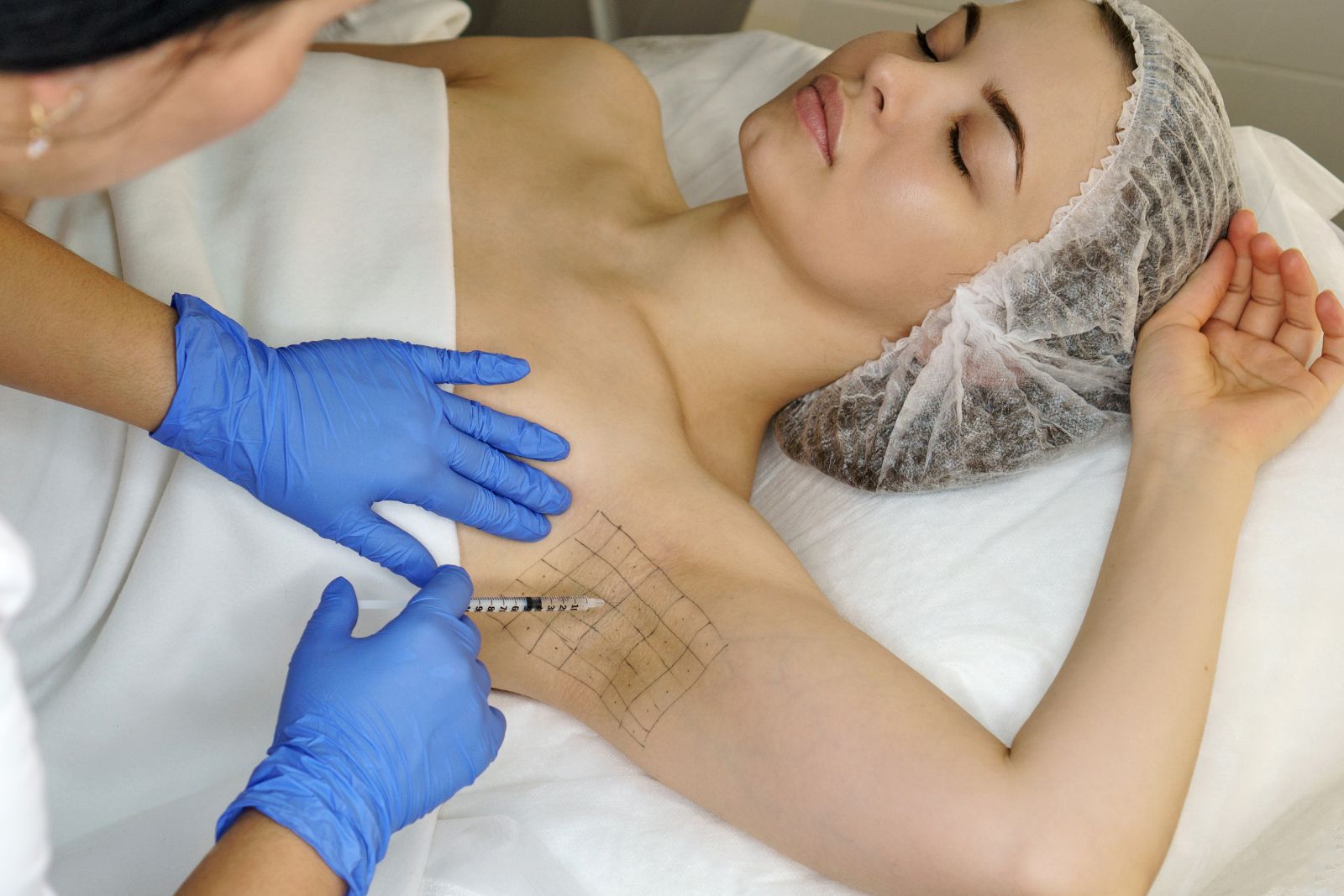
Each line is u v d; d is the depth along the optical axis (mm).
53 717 1233
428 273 1370
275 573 1253
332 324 1327
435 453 1226
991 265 1442
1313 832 1296
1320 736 1340
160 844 1194
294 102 1503
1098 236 1427
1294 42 2375
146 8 528
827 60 1606
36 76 550
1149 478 1346
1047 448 1518
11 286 1046
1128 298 1458
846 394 1614
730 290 1555
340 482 1174
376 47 1963
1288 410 1401
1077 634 1281
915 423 1555
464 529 1303
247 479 1172
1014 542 1461
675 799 1266
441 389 1327
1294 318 1492
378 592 1298
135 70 563
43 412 1316
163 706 1254
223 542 1238
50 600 1299
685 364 1557
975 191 1418
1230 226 1553
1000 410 1518
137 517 1268
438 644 1075
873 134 1431
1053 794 1071
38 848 612
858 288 1485
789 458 1731
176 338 1126
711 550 1300
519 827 1245
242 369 1148
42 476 1310
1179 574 1222
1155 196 1423
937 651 1364
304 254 1362
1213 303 1517
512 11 2781
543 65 1849
